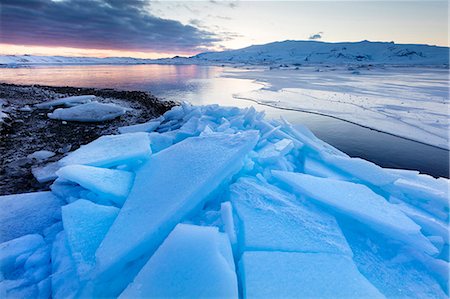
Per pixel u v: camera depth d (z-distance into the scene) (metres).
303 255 2.08
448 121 10.05
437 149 7.45
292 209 2.65
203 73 46.75
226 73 47.22
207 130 4.64
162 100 15.05
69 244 2.30
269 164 3.69
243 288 1.82
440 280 2.13
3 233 2.82
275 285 1.79
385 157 6.98
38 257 2.40
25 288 2.12
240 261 2.04
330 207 2.75
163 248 1.98
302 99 16.22
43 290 2.08
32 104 12.34
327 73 47.06
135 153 3.64
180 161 3.33
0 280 2.24
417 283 2.10
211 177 2.82
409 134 8.70
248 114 5.86
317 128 9.66
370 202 2.79
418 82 26.89
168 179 3.01
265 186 3.11
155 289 1.72
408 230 2.36
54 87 19.27
